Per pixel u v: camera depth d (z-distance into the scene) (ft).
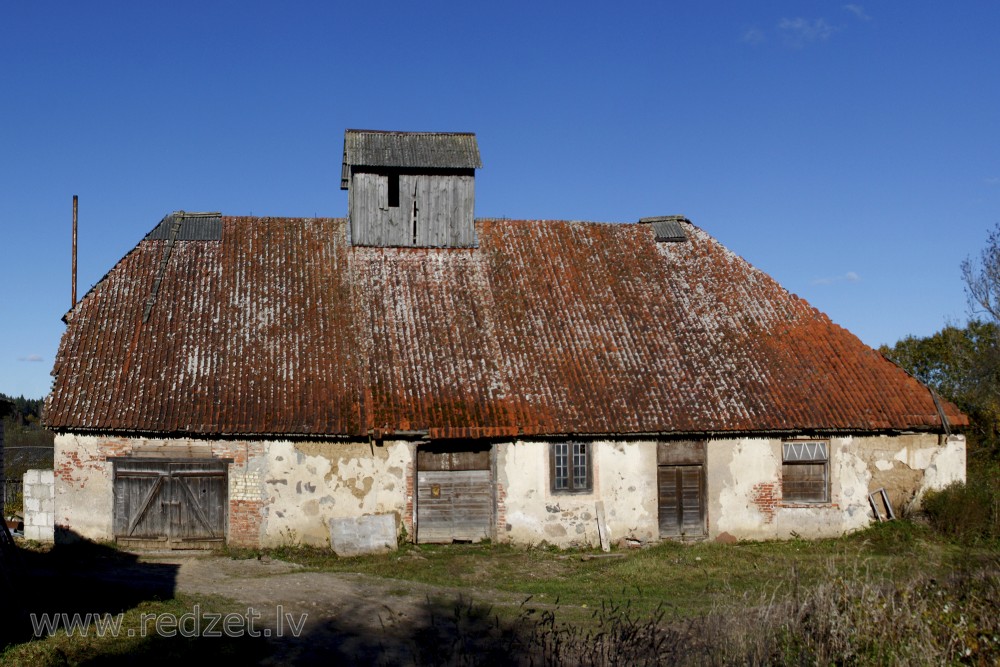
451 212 85.25
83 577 51.49
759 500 69.41
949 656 31.22
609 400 68.80
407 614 44.91
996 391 111.86
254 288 75.36
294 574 55.06
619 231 89.35
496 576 56.24
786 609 35.04
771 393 71.36
